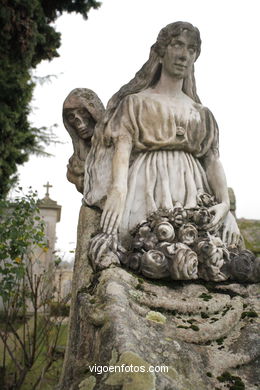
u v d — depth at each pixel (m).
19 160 9.00
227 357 1.83
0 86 8.20
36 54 9.70
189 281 2.29
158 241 2.34
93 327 1.87
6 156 8.33
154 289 2.18
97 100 3.12
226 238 2.62
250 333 1.98
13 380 4.57
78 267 2.43
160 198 2.57
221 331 1.97
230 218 2.69
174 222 2.40
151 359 1.65
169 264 2.24
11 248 4.43
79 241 2.58
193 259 2.24
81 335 1.96
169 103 2.78
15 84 8.25
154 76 2.91
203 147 2.85
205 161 2.88
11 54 8.67
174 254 2.25
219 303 2.14
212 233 2.54
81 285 2.28
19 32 8.61
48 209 10.31
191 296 2.21
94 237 2.41
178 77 2.82
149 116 2.72
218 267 2.33
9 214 4.63
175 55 2.77
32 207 4.65
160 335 1.83
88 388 1.56
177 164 2.71
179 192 2.63
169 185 2.63
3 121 8.13
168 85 2.85
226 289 2.30
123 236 2.48
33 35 8.79
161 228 2.33
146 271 2.23
